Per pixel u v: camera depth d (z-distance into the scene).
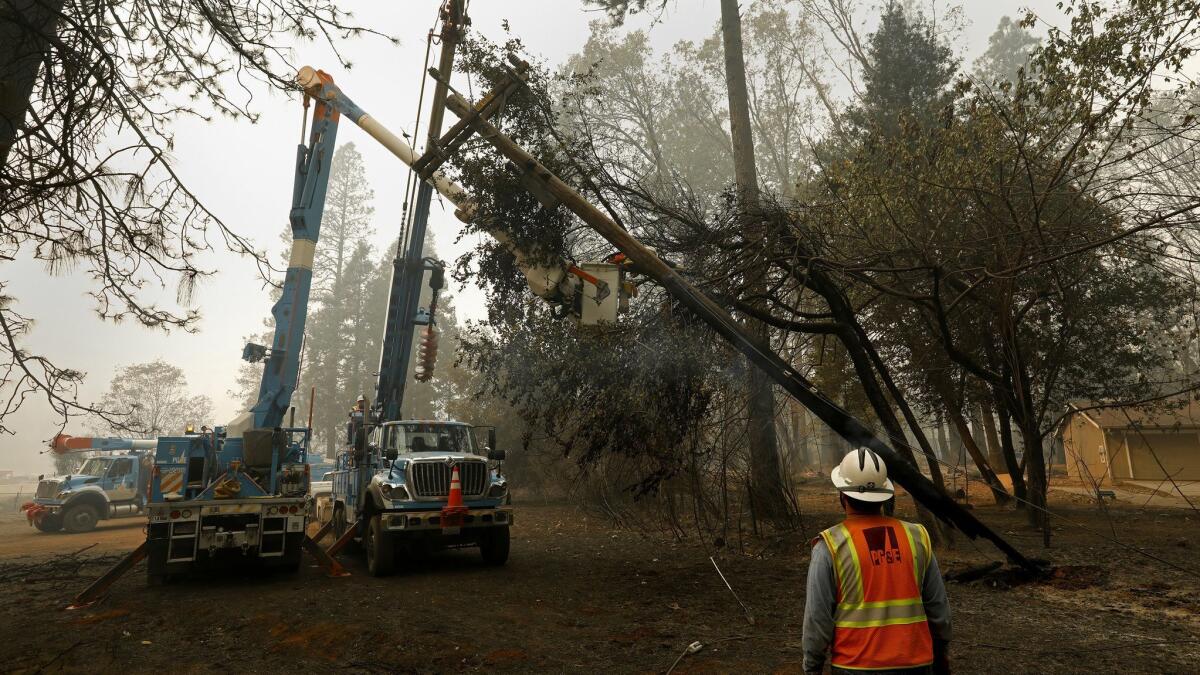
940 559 9.85
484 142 9.62
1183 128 9.20
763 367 7.88
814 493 21.31
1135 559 9.42
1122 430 26.38
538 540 14.00
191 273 6.60
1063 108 9.79
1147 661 5.24
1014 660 5.35
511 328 10.23
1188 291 13.98
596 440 9.97
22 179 5.39
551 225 9.40
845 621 2.71
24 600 8.45
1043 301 13.33
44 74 6.19
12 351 6.00
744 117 17.62
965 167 10.50
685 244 10.01
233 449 10.01
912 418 11.33
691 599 7.98
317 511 16.38
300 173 10.77
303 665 5.74
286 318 10.41
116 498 21.48
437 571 10.29
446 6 9.40
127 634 6.75
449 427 11.54
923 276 12.06
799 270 9.93
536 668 5.55
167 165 6.50
